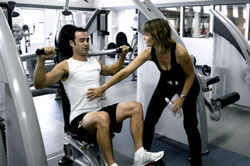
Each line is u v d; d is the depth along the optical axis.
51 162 2.12
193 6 7.25
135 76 5.95
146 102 2.60
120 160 2.15
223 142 2.55
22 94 1.15
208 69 3.54
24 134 1.13
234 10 6.54
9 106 1.19
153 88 2.50
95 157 1.83
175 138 2.53
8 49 1.17
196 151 1.81
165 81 1.83
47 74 1.65
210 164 2.12
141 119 1.65
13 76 1.15
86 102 1.77
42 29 8.55
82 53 1.80
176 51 1.64
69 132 1.97
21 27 4.86
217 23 3.61
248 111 3.52
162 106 1.88
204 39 7.12
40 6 8.33
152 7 2.19
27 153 1.14
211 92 3.89
